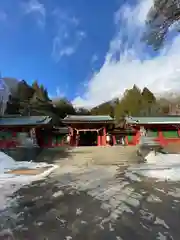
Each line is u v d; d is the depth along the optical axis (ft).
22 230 13.65
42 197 21.02
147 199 20.02
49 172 36.17
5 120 95.25
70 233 13.19
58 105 203.62
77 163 48.70
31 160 53.31
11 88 177.47
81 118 102.06
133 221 14.90
